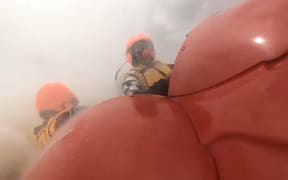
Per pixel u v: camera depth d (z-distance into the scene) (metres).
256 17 0.65
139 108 0.72
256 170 0.61
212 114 0.66
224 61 0.66
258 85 0.61
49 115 1.18
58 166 0.61
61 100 1.21
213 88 0.68
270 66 0.60
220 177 0.63
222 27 0.70
